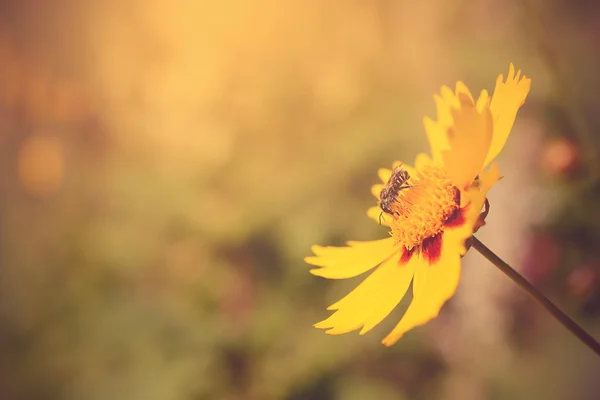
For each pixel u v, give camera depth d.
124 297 0.48
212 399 0.42
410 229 0.25
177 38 0.58
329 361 0.42
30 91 0.63
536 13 0.32
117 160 0.57
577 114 0.32
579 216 0.35
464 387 0.40
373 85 0.49
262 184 0.49
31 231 0.56
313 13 0.53
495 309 0.39
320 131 0.50
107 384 0.43
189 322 0.45
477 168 0.24
